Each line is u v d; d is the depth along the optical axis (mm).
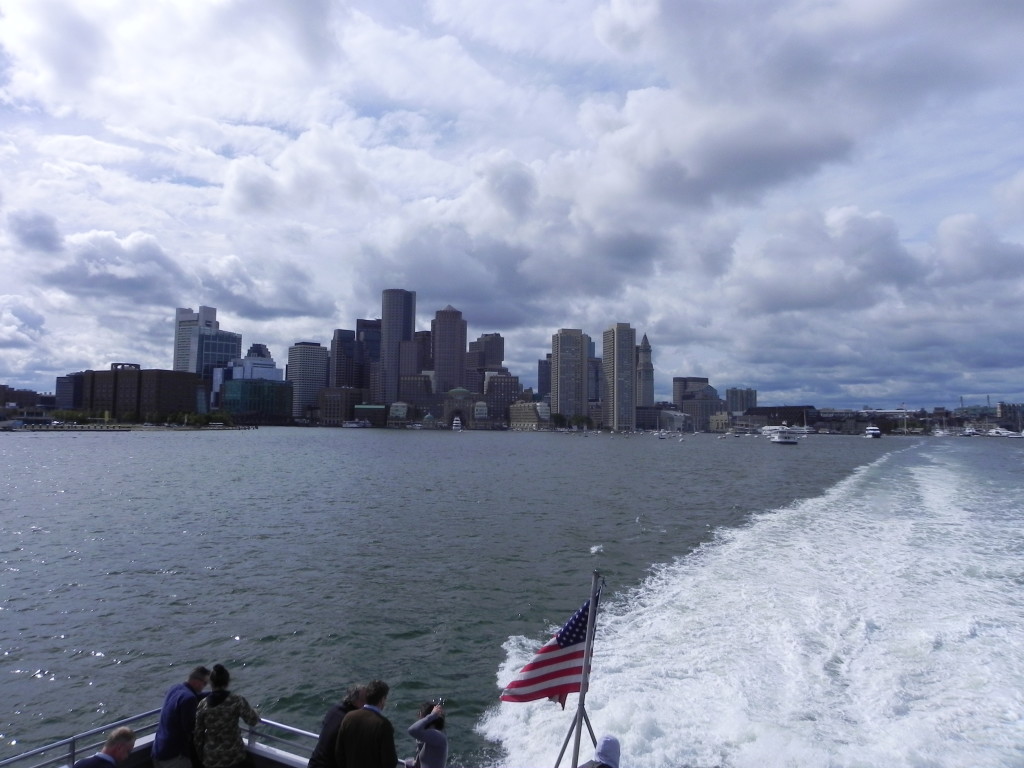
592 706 15438
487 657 20953
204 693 11406
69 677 20031
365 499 63031
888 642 18750
